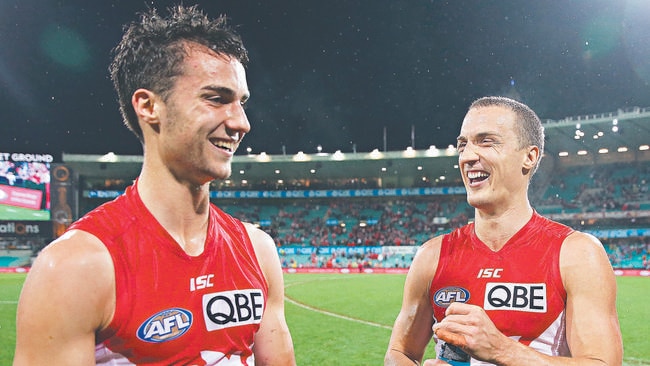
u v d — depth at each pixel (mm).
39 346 1459
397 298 20250
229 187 50531
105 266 1562
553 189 44062
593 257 2486
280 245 45438
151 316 1601
